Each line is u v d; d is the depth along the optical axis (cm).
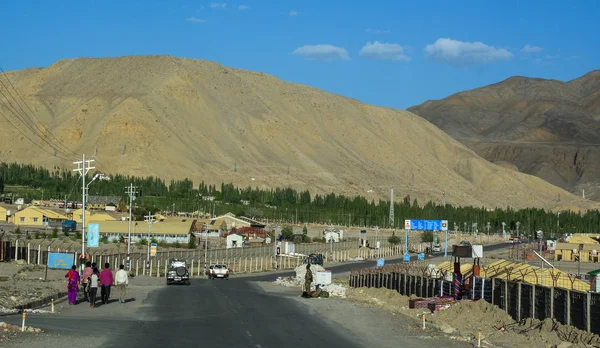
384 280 6738
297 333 3291
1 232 11681
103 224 13138
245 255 12281
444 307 4497
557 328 3388
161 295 5212
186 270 6806
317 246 14450
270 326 3519
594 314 3241
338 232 16325
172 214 18400
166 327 3366
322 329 3475
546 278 5722
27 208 14788
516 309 4009
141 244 12019
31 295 4444
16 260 7656
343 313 4256
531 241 19938
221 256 11475
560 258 13238
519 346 3128
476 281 4703
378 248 14038
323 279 6269
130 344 2820
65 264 7031
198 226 15050
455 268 5072
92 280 4156
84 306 4244
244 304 4638
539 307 3778
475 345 3055
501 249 15962
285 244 12619
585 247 13275
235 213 19588
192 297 5081
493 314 3978
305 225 19900
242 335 3152
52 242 10088
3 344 2692
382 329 3544
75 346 2734
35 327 3161
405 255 11581
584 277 6262
